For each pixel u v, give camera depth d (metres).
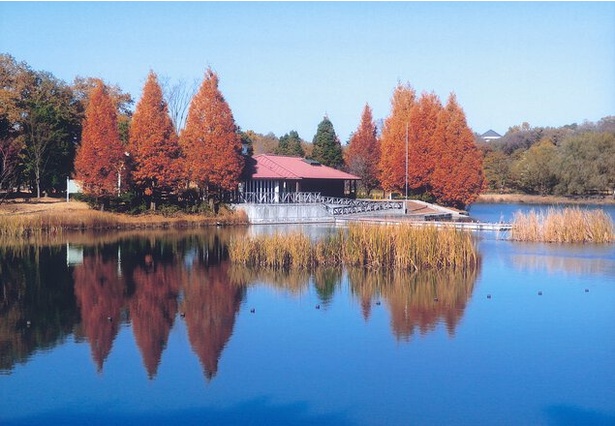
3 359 13.41
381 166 60.91
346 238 27.89
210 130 45.00
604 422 10.48
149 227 40.66
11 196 49.25
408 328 15.87
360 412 10.88
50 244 31.78
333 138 69.25
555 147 82.25
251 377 12.44
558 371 12.80
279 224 44.28
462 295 19.69
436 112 59.84
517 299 19.11
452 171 57.94
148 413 10.81
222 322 16.42
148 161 42.53
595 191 74.31
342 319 16.75
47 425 10.34
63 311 17.47
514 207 69.44
